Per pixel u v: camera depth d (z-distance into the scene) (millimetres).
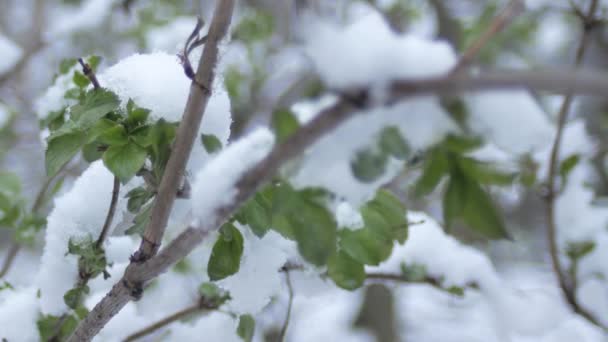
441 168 635
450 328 1639
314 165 631
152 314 906
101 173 813
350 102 592
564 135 1050
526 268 1565
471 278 931
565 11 973
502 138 611
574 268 1003
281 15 937
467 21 1299
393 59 587
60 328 843
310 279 839
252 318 816
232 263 745
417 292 1722
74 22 1684
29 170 1690
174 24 1503
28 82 1777
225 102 746
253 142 664
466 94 597
